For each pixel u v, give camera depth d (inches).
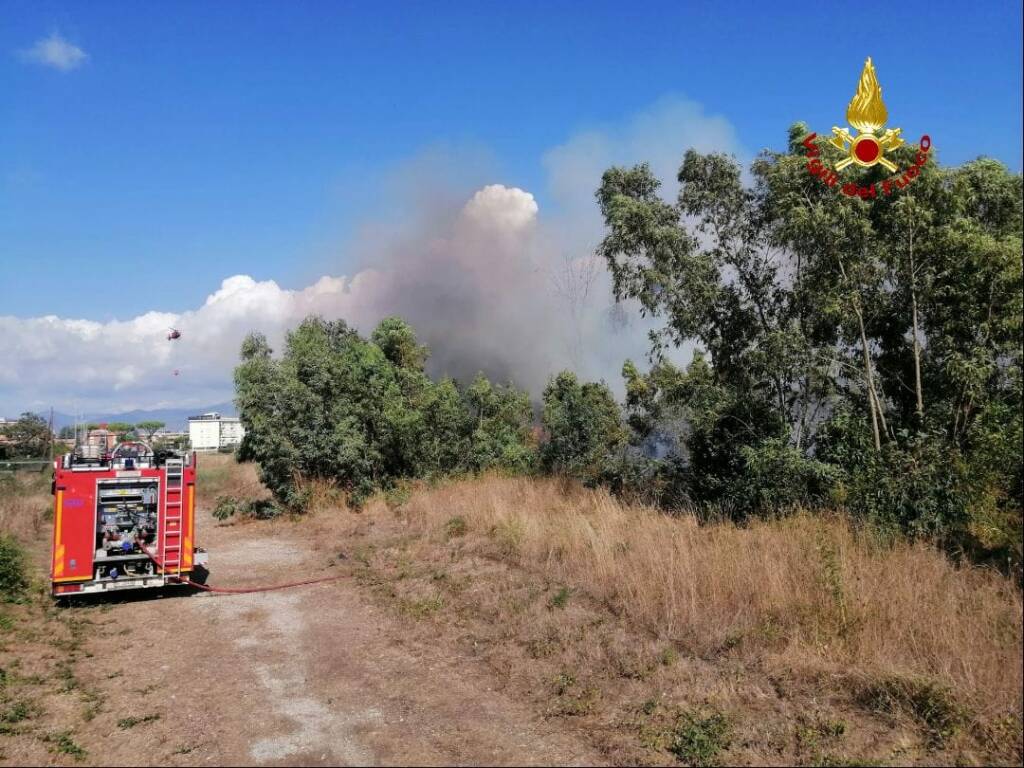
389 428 837.8
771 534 378.3
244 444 858.1
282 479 807.7
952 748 184.9
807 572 300.5
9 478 977.5
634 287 572.4
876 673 222.7
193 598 434.6
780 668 239.9
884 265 461.4
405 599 396.5
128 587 421.4
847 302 458.3
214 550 609.0
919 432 419.5
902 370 485.7
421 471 856.9
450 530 560.1
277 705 257.4
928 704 201.0
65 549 408.8
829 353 479.2
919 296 449.1
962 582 276.5
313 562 538.6
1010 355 406.3
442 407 886.4
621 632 295.7
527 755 210.7
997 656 218.2
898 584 271.4
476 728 231.6
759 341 523.8
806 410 522.3
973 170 431.8
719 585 311.4
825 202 468.1
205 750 219.5
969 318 418.6
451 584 410.0
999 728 187.2
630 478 657.6
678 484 598.9
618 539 427.2
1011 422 373.7
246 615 392.2
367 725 237.3
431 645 321.4
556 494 677.3
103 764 209.5
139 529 432.1
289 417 805.2
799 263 504.1
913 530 363.6
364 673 290.2
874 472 409.7
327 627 362.3
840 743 193.8
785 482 467.8
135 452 506.0
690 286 550.6
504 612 344.5
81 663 307.3
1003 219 434.9
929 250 426.0
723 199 558.3
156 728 236.7
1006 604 254.8
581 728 227.0
